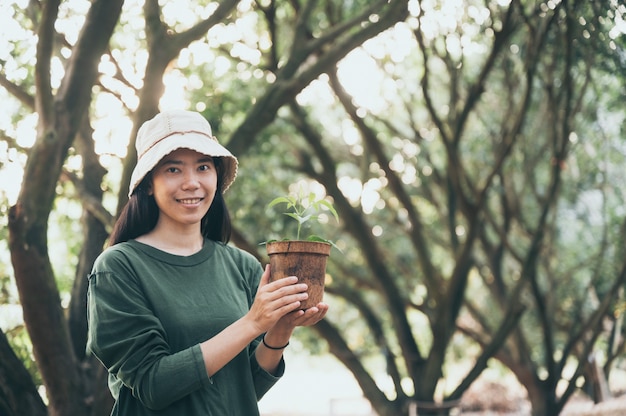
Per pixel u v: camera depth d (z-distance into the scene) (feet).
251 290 9.99
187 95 33.68
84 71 21.71
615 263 44.73
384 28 26.02
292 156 45.27
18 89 25.71
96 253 25.44
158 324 8.78
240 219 41.50
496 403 63.98
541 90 41.57
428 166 45.93
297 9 33.12
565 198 48.91
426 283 39.75
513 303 39.04
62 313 22.43
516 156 46.21
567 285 51.65
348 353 42.70
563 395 42.96
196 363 8.41
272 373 9.59
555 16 29.19
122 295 8.83
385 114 48.73
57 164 21.31
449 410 39.65
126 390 9.04
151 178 9.45
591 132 43.93
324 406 88.74
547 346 43.01
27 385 22.99
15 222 21.01
